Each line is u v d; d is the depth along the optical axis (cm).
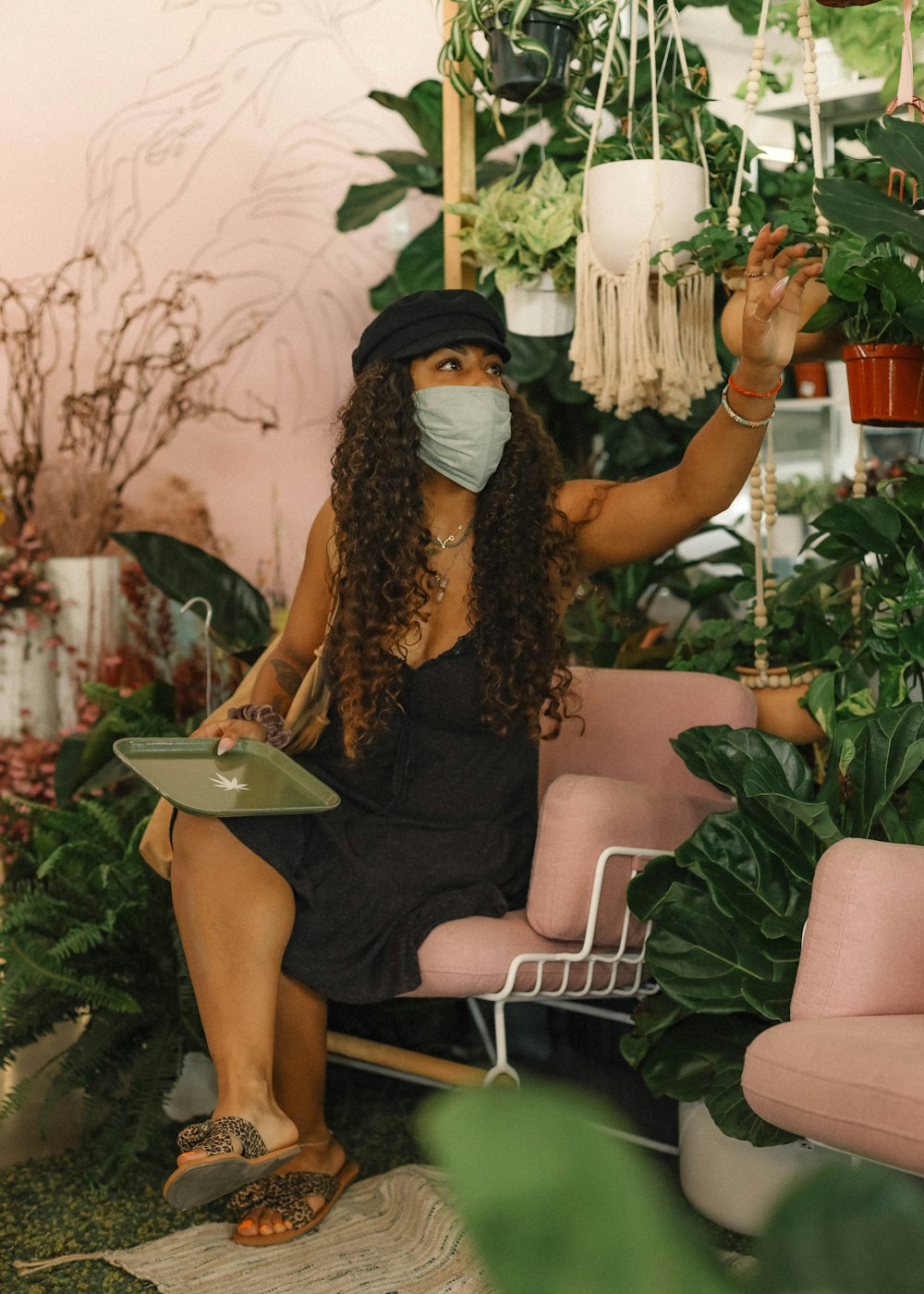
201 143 443
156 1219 204
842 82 317
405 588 210
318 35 457
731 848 190
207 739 207
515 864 210
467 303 218
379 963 192
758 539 269
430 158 407
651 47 261
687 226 255
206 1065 242
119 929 235
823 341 233
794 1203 19
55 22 421
